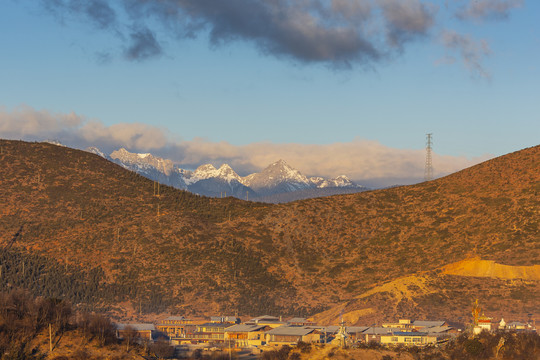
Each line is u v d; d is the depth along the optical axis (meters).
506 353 120.81
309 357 138.12
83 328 138.88
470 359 121.44
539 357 117.31
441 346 134.88
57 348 129.12
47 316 138.50
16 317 134.12
